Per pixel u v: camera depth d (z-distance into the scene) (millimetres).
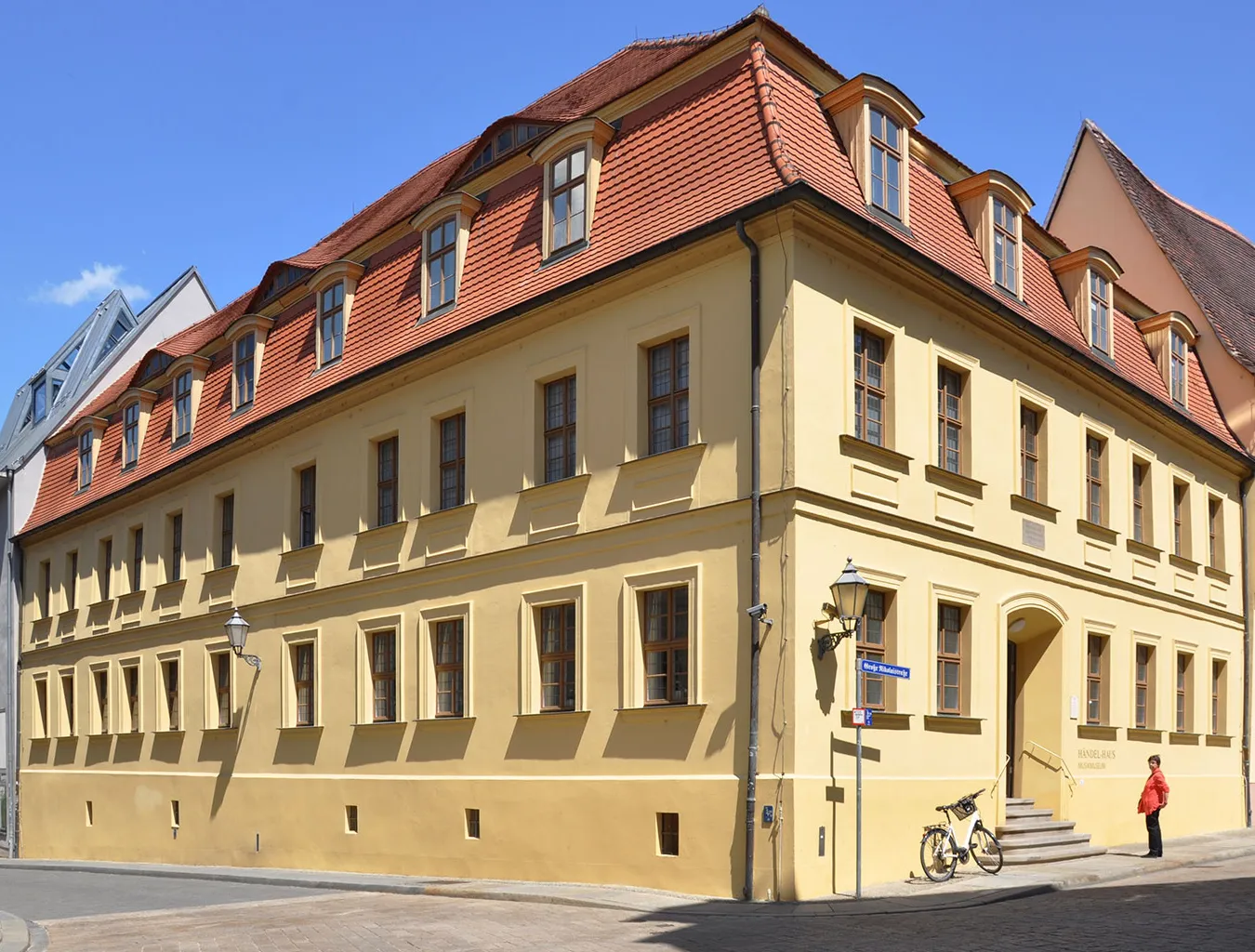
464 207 21375
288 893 18750
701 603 16344
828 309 16250
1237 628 27859
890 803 16297
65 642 34000
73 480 35531
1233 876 17094
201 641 27344
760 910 13992
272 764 24281
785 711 15086
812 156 16781
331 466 23625
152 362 32969
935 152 19844
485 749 19312
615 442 17797
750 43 17609
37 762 34875
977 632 18516
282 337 26312
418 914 14969
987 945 11273
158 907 17203
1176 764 24719
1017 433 20016
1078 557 21484
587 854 17297
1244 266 35438
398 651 21422
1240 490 28500
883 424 17281
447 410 20938
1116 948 10961
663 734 16578
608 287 17922
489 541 19703
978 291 18469
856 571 15500
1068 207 32375
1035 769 20844
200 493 28141
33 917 16734
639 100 19297
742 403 16203
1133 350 25156
